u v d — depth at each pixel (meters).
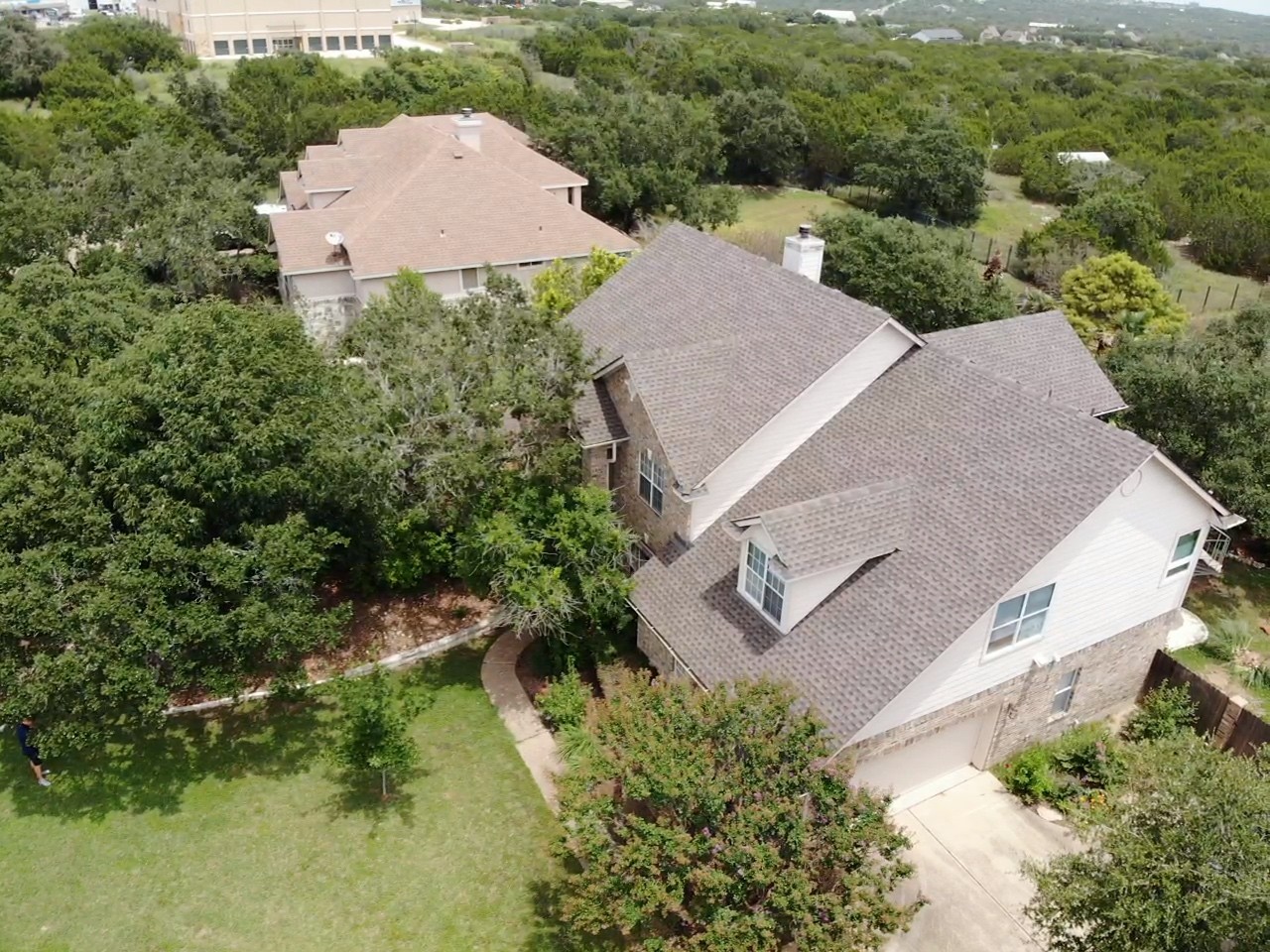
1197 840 13.28
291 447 19.88
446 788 19.80
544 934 16.81
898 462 20.62
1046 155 86.56
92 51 89.25
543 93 76.81
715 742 15.09
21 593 17.27
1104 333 44.31
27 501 18.14
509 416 26.64
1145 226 61.84
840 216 50.38
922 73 114.25
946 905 17.47
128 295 31.78
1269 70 136.88
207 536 19.84
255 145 68.19
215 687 18.67
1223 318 41.22
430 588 25.89
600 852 14.18
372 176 47.88
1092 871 13.91
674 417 21.61
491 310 24.09
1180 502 19.34
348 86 80.06
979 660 18.20
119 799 19.30
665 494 22.45
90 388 19.66
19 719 17.50
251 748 20.69
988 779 20.30
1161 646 22.00
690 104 76.88
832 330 22.44
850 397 22.64
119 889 17.38
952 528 18.70
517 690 22.61
